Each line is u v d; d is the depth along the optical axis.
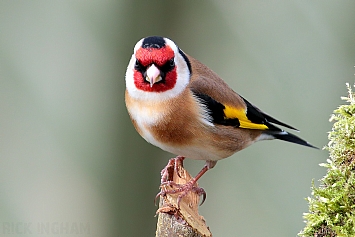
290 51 13.88
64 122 13.80
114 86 12.88
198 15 13.33
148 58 7.01
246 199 13.27
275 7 14.07
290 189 13.12
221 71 13.89
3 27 14.05
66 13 13.98
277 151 13.31
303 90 13.56
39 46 14.05
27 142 13.95
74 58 13.85
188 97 7.33
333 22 13.84
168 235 6.14
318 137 13.16
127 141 12.73
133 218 12.59
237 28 13.91
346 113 5.43
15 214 13.66
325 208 5.00
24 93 13.97
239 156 13.42
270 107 13.52
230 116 7.86
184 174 7.73
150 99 7.18
